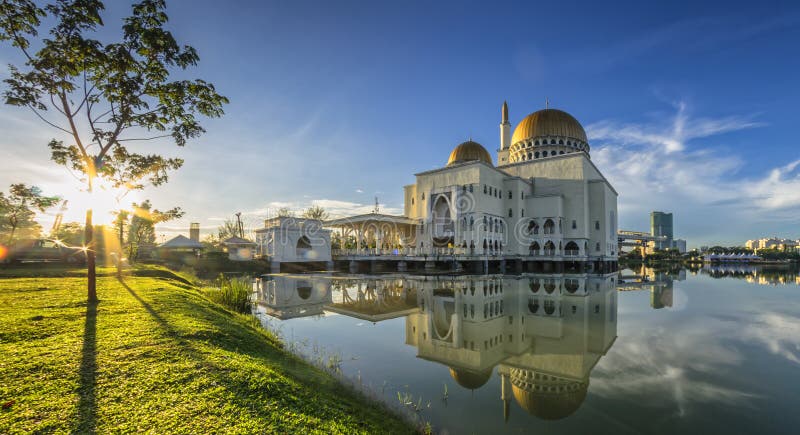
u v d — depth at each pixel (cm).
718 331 1537
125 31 1208
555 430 678
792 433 673
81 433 427
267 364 787
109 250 4859
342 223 5944
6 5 1048
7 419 443
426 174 6262
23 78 1168
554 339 1410
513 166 6994
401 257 5406
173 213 2458
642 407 797
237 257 5672
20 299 1252
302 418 536
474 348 1284
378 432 588
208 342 841
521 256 5844
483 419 733
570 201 6241
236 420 489
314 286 3256
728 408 785
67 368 611
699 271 6319
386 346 1298
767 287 3347
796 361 1132
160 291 1600
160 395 537
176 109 1371
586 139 7575
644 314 1928
